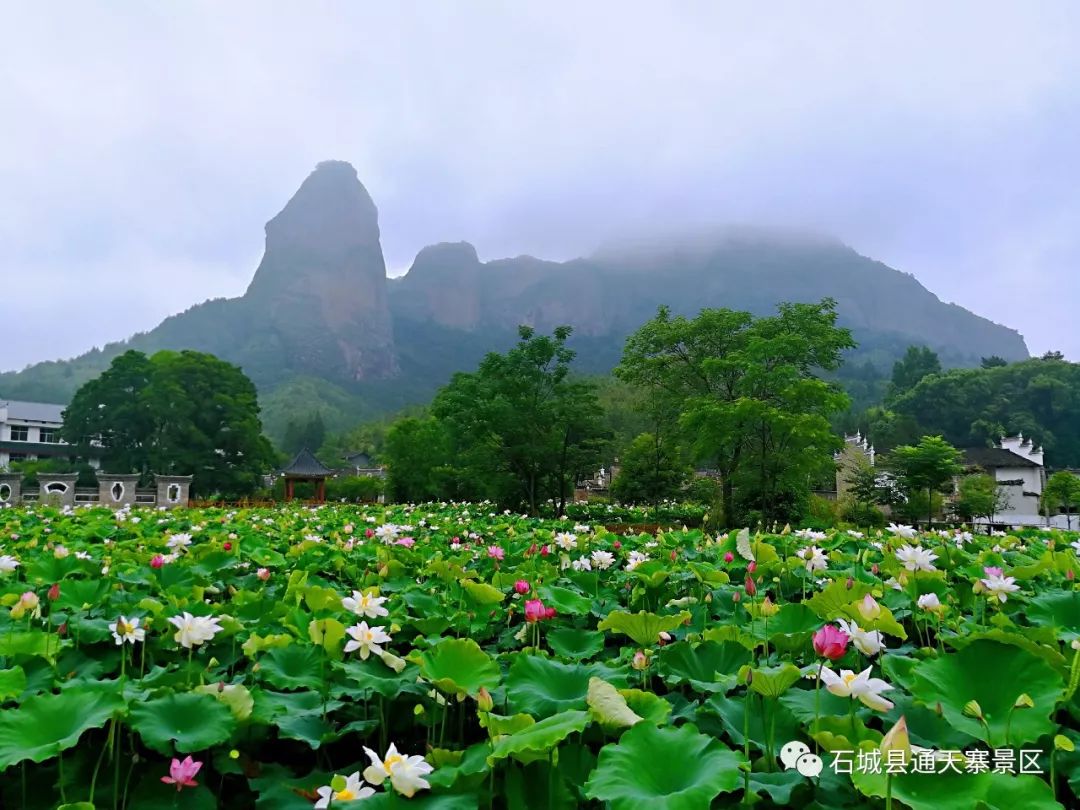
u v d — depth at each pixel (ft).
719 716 10.64
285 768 9.96
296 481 158.92
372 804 7.65
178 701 9.71
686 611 14.76
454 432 89.92
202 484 161.99
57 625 14.71
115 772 9.39
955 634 14.07
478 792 8.21
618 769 7.64
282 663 12.34
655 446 119.03
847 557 24.53
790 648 12.77
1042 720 8.50
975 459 178.40
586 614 17.49
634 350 97.25
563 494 93.25
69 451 199.52
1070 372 257.96
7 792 9.14
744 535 19.52
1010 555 25.85
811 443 75.77
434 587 19.62
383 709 11.64
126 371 172.96
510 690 10.44
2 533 33.71
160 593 17.66
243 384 180.55
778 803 7.82
